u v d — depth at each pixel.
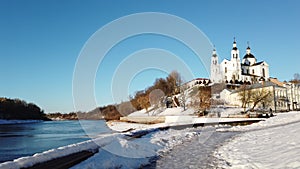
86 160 9.43
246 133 22.45
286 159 8.98
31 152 22.58
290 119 34.31
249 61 114.75
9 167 6.36
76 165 8.69
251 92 66.88
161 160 11.59
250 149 13.01
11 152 22.77
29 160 7.03
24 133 48.34
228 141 17.84
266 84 75.94
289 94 83.69
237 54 100.50
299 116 36.84
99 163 9.27
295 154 9.38
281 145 12.20
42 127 66.31
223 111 52.66
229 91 70.12
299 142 11.95
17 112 92.88
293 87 87.19
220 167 9.81
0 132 51.66
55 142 28.53
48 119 99.88
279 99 76.12
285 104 78.06
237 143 16.23
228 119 40.22
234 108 59.56
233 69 98.75
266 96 66.81
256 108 65.75
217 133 23.84
